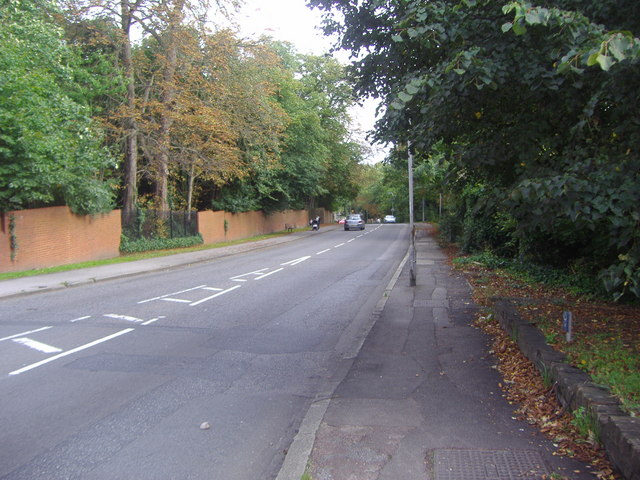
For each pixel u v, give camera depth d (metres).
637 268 4.62
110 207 21.05
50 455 4.17
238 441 4.47
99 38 21.84
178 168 28.58
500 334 7.82
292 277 16.11
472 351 7.02
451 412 4.85
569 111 5.62
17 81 14.64
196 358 7.00
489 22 5.77
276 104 28.62
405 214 87.56
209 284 14.47
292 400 5.48
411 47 7.31
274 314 10.16
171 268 19.19
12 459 4.10
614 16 5.50
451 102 6.09
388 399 5.26
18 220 16.08
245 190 36.19
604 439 3.78
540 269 13.92
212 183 34.47
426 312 10.02
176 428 4.72
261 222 43.66
